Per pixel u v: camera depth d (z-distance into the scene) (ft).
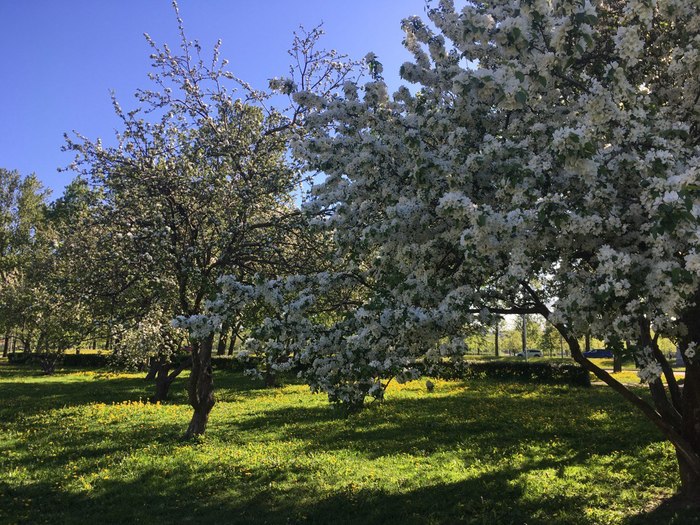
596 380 73.82
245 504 20.89
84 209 34.96
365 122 19.83
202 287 28.60
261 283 17.53
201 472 25.13
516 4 15.33
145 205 32.07
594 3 16.89
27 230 133.90
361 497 21.20
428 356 16.98
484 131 17.28
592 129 13.15
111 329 35.14
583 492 21.25
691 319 16.78
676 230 11.37
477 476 23.62
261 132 34.32
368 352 16.47
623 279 11.59
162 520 19.42
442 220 16.24
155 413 44.06
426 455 27.73
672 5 13.96
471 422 36.32
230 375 86.43
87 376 87.56
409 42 20.24
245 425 37.52
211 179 31.19
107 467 26.30
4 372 96.89
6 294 82.99
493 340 143.84
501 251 13.91
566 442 29.94
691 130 16.78
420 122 17.47
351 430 34.45
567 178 14.30
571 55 13.99
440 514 19.30
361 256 19.63
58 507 20.95
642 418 36.11
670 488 21.39
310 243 31.55
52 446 31.30
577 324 13.66
